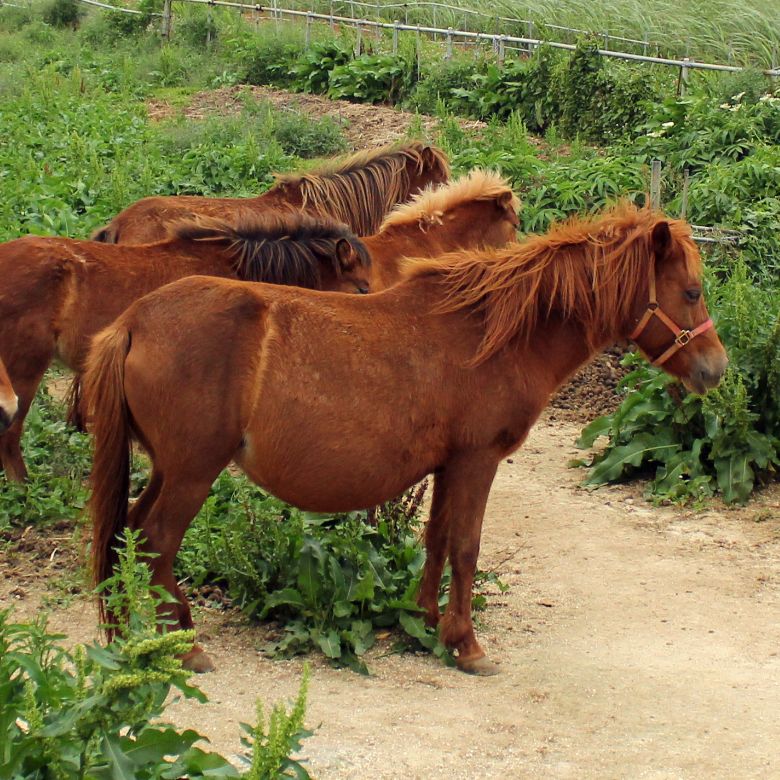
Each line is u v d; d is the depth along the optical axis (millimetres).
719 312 8680
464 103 18969
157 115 19312
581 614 6156
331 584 5762
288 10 26953
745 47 21328
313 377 5062
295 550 5949
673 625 6016
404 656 5594
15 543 6609
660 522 7594
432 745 4613
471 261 5453
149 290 6625
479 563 6840
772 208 12211
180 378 4980
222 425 5020
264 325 5078
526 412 5434
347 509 5324
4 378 5703
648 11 22688
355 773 4348
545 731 4797
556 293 5473
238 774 3414
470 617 5496
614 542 7227
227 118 17797
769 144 14859
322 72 21266
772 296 9859
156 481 5336
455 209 8227
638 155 15016
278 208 8734
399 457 5234
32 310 6461
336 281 6703
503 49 20391
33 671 3365
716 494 8023
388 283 7816
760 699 5148
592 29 22188
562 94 17750
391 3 27500
